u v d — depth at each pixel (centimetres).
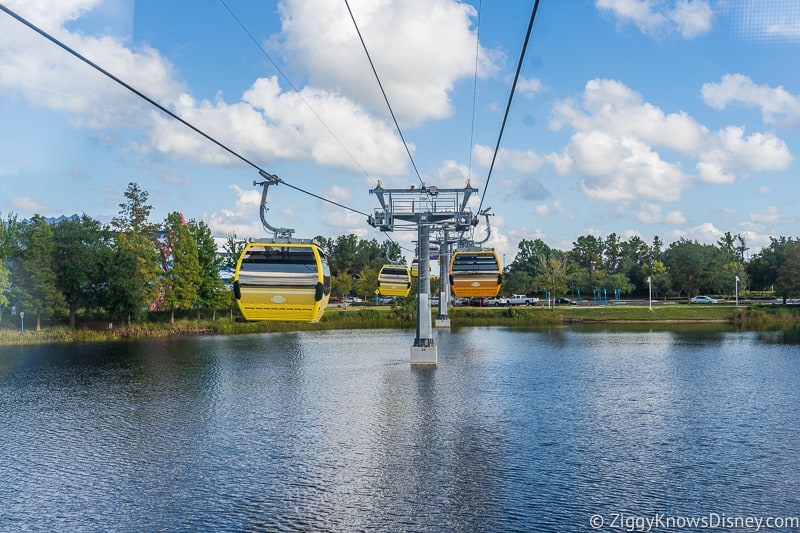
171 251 8456
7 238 7069
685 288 14038
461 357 5441
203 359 5550
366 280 14012
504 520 1830
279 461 2400
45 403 3600
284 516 1873
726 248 17800
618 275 14662
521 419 3041
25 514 1922
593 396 3628
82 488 2138
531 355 5569
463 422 2986
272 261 2577
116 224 8050
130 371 4844
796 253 10381
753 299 13712
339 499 2000
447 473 2238
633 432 2781
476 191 4191
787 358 5284
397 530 1769
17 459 2473
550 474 2217
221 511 1922
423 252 4597
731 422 2972
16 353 6044
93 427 2995
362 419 3077
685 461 2353
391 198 4266
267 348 6444
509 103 1631
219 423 3044
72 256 7388
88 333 7388
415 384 4078
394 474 2230
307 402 3534
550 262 12900
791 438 2675
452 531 1761
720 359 5256
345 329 9025
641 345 6388
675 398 3559
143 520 1864
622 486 2097
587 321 9700
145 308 8862
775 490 2056
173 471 2303
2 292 6631
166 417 3195
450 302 10994
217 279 8831
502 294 15325
